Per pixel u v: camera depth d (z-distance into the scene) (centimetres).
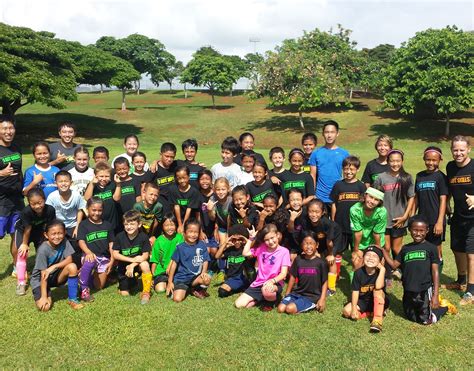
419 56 3066
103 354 412
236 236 575
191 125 3703
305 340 436
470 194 543
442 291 566
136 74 4088
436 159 564
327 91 3356
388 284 580
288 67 3256
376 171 641
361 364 392
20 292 558
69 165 680
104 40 5678
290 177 651
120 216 657
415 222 494
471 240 537
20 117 3778
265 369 384
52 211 587
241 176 697
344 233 623
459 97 2850
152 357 405
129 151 747
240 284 572
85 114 4069
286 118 3819
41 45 2817
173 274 568
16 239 591
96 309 509
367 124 3462
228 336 444
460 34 3064
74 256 571
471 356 405
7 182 611
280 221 593
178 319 484
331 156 673
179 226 660
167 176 693
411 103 2994
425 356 405
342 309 517
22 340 438
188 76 4769
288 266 536
